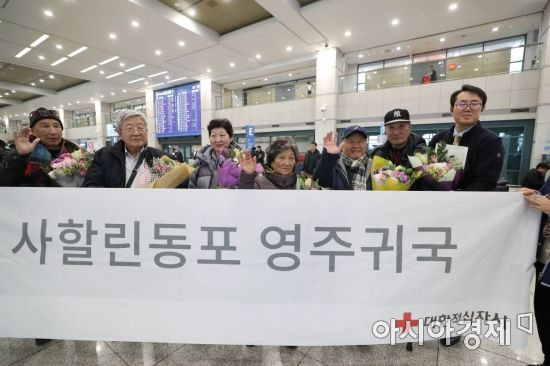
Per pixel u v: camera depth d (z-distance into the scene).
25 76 11.55
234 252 0.98
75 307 1.00
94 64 9.36
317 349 1.44
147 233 0.99
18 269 1.01
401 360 1.36
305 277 0.97
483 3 5.78
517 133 6.65
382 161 1.39
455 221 0.96
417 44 7.90
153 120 13.04
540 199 0.94
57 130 1.67
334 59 8.28
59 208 1.00
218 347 1.45
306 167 5.68
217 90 11.69
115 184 1.39
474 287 0.97
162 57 8.73
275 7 5.91
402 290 0.97
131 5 5.73
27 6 5.76
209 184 1.53
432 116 7.57
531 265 0.97
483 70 6.91
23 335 1.01
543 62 6.04
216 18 6.86
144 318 1.00
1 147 2.81
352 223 0.96
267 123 10.49
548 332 1.20
